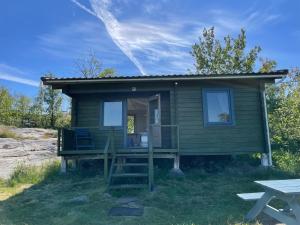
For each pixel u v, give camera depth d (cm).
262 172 1051
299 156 1353
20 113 3416
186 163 1208
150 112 1268
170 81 1166
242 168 1125
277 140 1591
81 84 1202
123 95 1255
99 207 733
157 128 1227
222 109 1169
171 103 1177
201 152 1138
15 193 895
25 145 1806
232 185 919
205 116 1158
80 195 838
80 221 639
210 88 1179
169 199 794
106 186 892
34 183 1031
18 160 1461
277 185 552
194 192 857
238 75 1095
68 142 1136
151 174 898
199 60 2588
